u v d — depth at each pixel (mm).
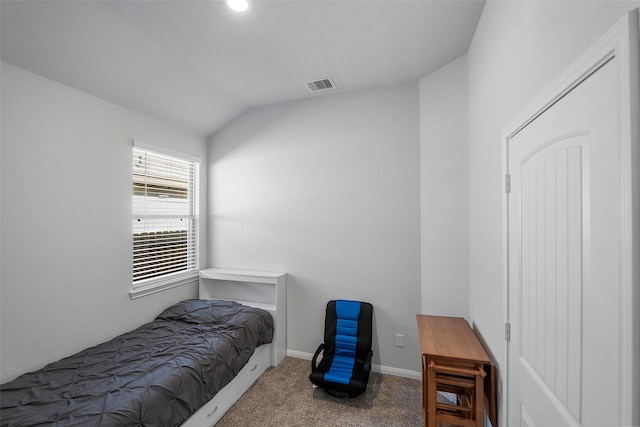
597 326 727
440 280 2344
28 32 1604
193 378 1770
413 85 2617
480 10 1737
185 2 1661
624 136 615
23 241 1748
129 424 1373
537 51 1061
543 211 1023
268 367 2748
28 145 1769
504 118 1399
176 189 3016
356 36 1988
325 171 2898
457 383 1542
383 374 2635
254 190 3170
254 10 1733
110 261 2273
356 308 2656
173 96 2590
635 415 594
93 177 2150
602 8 702
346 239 2812
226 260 3279
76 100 2029
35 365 1791
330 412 2096
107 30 1823
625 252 616
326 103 2904
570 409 852
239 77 2551
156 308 2686
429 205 2457
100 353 1987
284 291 2973
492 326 1579
